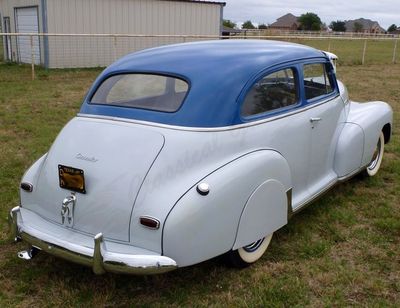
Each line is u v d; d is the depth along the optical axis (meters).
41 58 16.02
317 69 4.01
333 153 4.25
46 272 3.34
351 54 25.03
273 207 3.27
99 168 2.88
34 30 16.19
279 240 3.82
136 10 16.75
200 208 2.72
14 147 6.39
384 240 3.87
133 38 16.92
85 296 3.07
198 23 18.25
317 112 3.89
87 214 2.87
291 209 3.54
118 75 3.43
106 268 2.67
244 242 3.07
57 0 15.29
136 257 2.63
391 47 32.41
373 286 3.20
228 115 3.03
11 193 4.68
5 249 3.66
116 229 2.78
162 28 17.44
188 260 2.74
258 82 3.27
